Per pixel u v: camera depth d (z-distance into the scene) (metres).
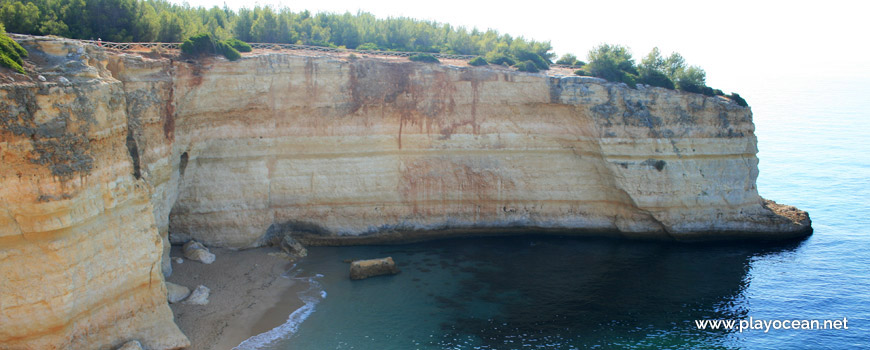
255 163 40.47
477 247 43.94
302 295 34.97
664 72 49.12
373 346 29.84
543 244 44.84
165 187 34.28
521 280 38.25
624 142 44.59
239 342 29.41
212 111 38.28
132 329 25.84
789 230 47.41
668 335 31.89
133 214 25.75
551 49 61.00
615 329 32.38
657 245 45.28
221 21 62.78
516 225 46.38
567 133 45.41
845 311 35.06
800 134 108.31
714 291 37.34
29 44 25.56
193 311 31.52
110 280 24.50
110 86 24.97
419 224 44.78
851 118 130.12
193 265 36.94
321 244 43.03
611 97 44.66
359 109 42.31
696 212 45.97
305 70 40.53
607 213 46.78
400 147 43.69
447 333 31.38
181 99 36.06
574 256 42.59
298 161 41.72
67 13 42.53
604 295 36.47
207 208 39.66
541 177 45.84
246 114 39.69
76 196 22.39
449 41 66.50
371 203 43.66
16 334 22.22
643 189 45.00
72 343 23.44
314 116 41.44
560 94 44.34
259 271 37.50
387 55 51.53
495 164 45.09
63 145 22.05
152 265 26.48
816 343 31.48
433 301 34.94
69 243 22.39
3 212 21.06
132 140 27.89
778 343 31.34
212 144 39.19
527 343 30.64
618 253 43.44
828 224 51.50
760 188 65.56
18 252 21.66
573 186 46.28
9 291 21.72
